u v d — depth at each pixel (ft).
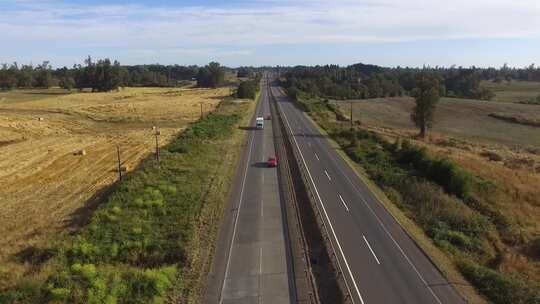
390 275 99.86
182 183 161.99
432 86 308.60
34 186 173.17
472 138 320.91
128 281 92.68
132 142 263.70
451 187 157.28
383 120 407.23
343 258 108.06
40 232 125.49
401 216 136.46
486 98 648.38
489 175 175.42
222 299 88.99
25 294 88.43
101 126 333.83
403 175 175.22
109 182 177.47
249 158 209.87
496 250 116.98
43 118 354.74
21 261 107.45
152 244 111.14
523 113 432.66
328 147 238.07
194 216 130.72
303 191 158.92
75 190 167.12
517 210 141.28
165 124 342.44
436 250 112.88
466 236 121.90
